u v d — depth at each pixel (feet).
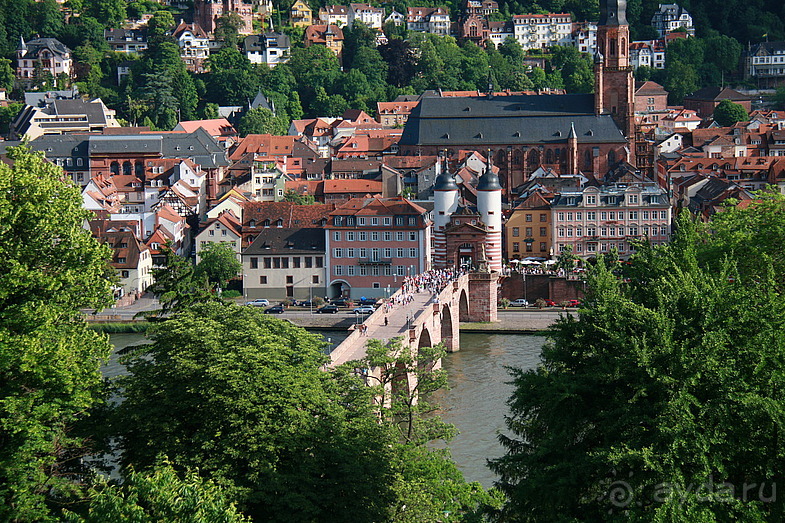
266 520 526.57
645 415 478.59
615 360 494.18
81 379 547.90
